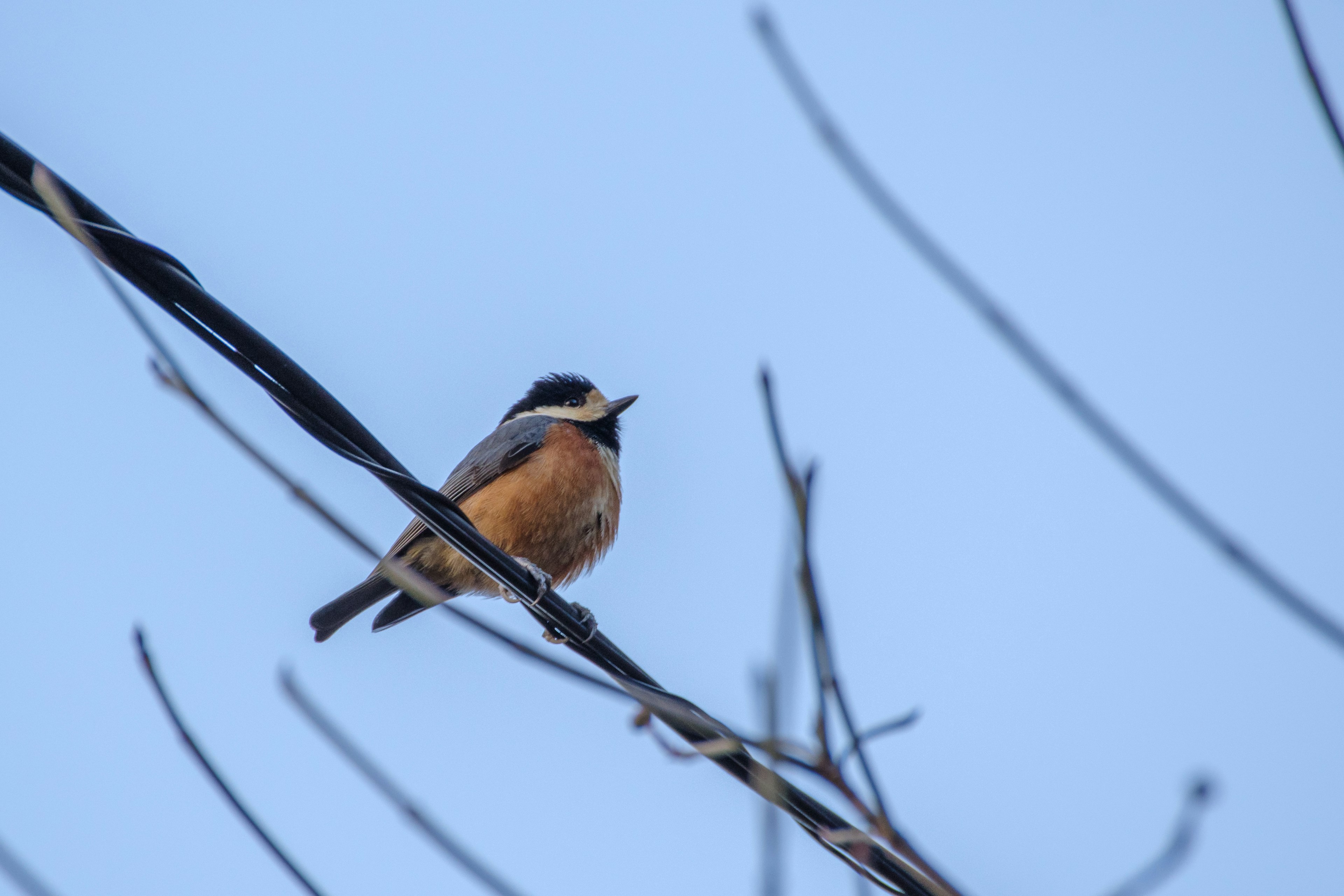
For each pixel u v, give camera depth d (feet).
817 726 18.47
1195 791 19.84
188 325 25.61
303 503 22.15
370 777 22.41
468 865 22.03
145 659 22.95
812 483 17.75
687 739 24.72
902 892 23.58
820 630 17.98
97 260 23.98
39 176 23.34
